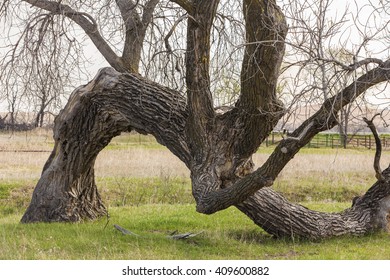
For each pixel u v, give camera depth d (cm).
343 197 2189
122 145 3431
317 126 955
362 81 921
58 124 1335
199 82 1061
